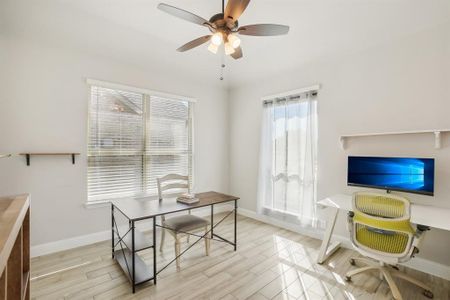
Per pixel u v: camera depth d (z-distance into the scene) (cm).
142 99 338
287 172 347
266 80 384
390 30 234
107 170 306
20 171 246
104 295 190
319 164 311
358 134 266
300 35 259
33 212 252
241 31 182
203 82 406
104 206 299
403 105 242
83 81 283
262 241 303
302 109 332
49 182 262
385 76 254
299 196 331
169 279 214
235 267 236
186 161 392
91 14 221
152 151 349
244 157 422
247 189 417
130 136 326
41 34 243
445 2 192
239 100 431
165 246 285
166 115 366
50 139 262
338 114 293
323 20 231
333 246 272
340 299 188
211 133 426
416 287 204
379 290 200
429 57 225
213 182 429
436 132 214
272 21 233
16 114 243
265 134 382
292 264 243
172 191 370
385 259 186
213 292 196
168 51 298
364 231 204
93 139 294
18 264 112
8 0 196
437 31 220
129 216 197
